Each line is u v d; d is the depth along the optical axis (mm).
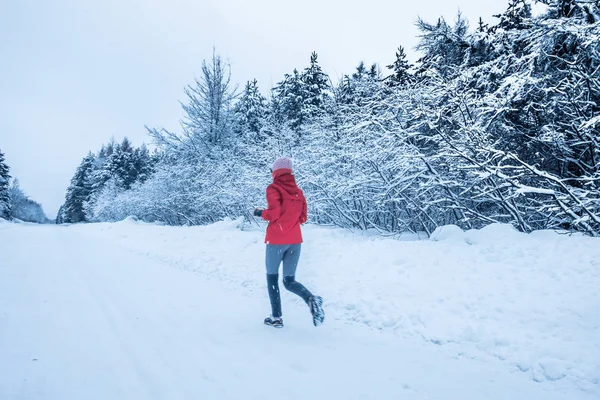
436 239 5562
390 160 7625
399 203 7898
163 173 17078
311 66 23750
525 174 5859
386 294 3975
